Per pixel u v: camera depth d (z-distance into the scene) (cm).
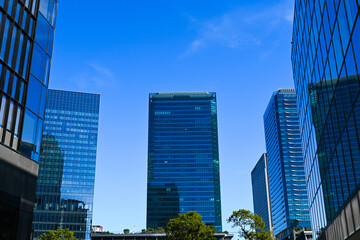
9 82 2897
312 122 3772
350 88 2228
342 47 2342
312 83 3559
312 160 4031
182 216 8069
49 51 3591
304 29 3784
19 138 2942
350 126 2295
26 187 2953
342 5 2269
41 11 3500
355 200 2273
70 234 10488
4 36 2859
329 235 3356
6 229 2666
